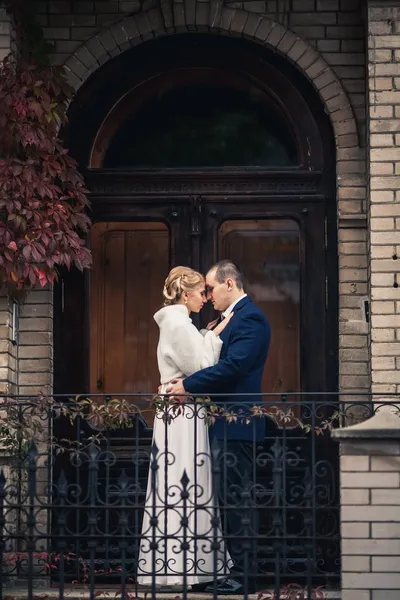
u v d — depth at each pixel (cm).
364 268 1050
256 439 951
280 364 1074
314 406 921
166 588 968
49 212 1023
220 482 944
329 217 1076
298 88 1087
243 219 1086
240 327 957
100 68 1095
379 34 1017
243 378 954
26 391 1051
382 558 870
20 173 1013
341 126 1062
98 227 1090
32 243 1011
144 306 1089
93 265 1089
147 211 1087
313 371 1066
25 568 997
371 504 874
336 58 1067
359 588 867
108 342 1087
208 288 991
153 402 934
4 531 978
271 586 1007
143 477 1059
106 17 1078
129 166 1092
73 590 978
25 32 1056
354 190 1054
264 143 1091
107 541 915
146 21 1076
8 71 1018
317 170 1080
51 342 1063
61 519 891
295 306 1080
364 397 1037
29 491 893
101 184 1090
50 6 1079
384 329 998
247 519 889
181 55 1096
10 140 1022
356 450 879
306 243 1077
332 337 1068
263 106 1095
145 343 1087
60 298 1079
